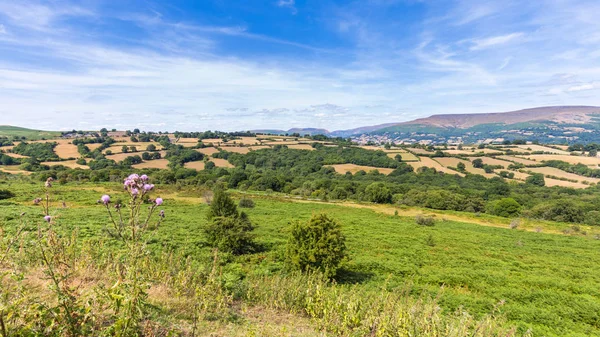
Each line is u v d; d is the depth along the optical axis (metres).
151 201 3.75
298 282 8.51
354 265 19.33
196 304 5.45
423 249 26.58
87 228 20.44
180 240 20.33
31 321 3.13
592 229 45.16
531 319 12.87
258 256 19.72
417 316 5.72
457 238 32.69
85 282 5.74
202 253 17.91
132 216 3.61
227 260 18.11
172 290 6.29
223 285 7.40
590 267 24.33
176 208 40.28
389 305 6.26
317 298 7.04
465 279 18.12
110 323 3.93
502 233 38.59
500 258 25.78
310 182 74.94
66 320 3.31
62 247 5.41
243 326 5.60
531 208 58.34
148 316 4.37
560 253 28.92
